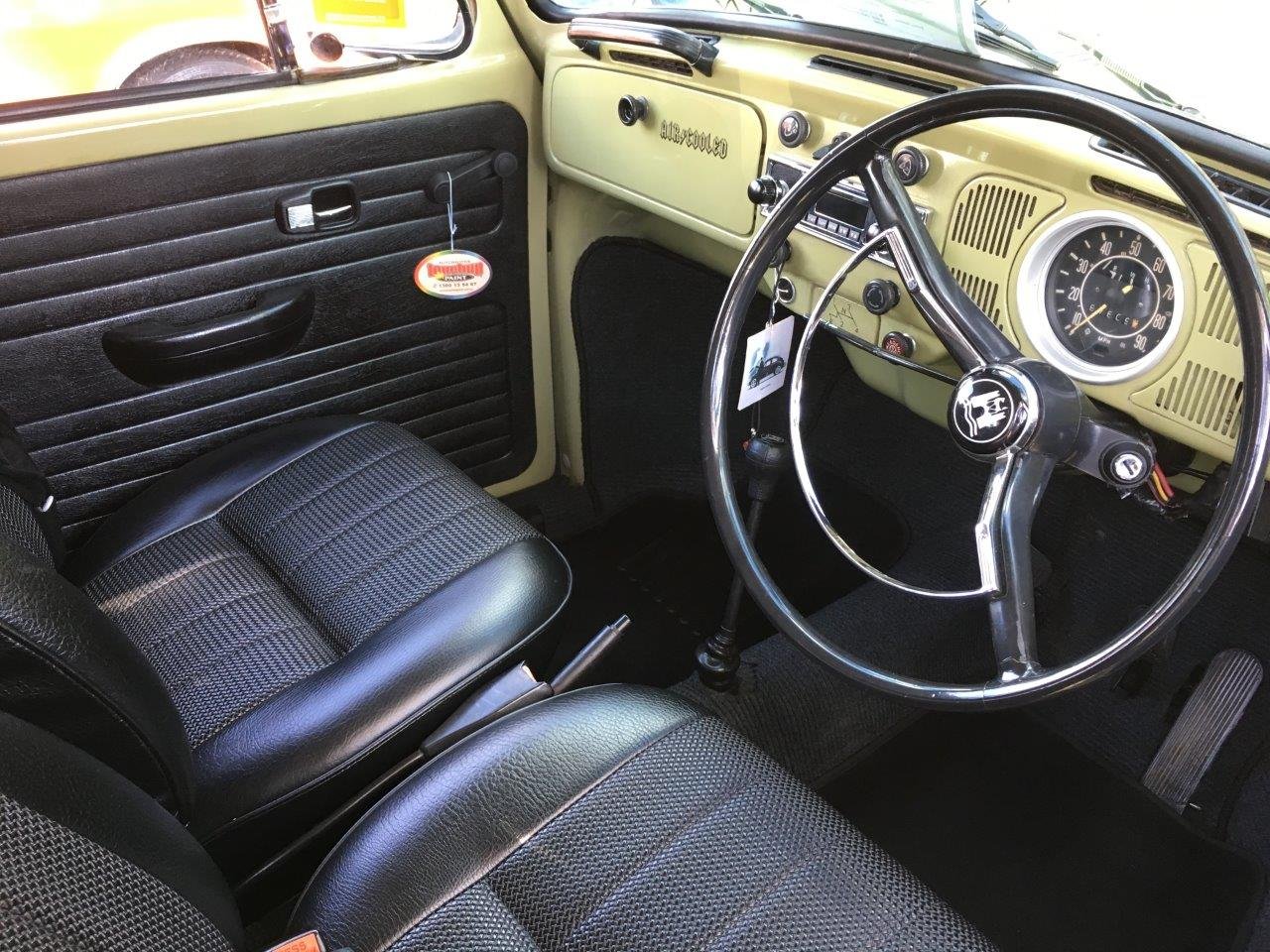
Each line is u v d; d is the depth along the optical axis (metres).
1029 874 1.33
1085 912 1.29
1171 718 1.44
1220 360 0.92
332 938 0.79
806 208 1.01
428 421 1.72
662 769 0.89
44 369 1.30
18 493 1.11
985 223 1.06
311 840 0.99
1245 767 1.38
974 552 1.71
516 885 0.81
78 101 1.22
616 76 1.43
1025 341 1.06
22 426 1.31
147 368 1.36
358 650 1.06
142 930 0.52
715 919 0.78
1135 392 0.99
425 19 1.45
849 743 1.49
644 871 0.81
